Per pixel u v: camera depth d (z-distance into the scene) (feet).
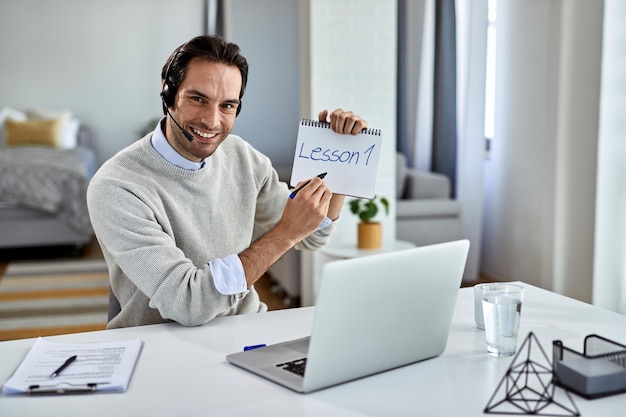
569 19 10.92
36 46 25.35
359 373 4.25
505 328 4.62
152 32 25.91
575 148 11.14
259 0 21.43
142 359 4.64
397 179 15.10
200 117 5.41
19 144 23.52
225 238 6.17
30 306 14.16
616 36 10.39
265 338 5.03
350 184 5.32
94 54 25.70
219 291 5.12
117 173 5.59
